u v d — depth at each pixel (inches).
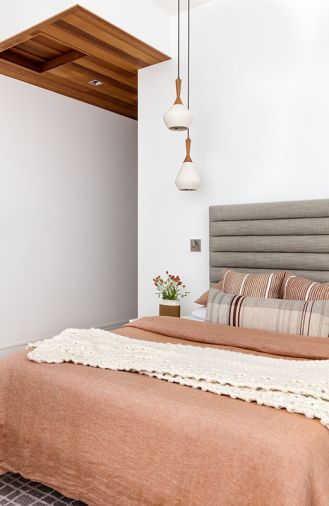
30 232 178.4
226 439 54.4
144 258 156.5
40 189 181.8
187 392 65.4
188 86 144.8
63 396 70.7
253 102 132.1
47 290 185.6
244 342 91.1
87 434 66.2
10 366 81.1
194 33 143.6
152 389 66.5
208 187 141.3
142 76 156.9
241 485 52.0
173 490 56.6
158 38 143.1
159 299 153.1
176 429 58.1
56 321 189.6
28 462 74.3
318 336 94.0
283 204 123.8
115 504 62.3
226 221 135.0
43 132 182.5
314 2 121.4
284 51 126.6
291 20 125.3
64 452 68.7
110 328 213.8
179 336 100.1
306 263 120.3
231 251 134.4
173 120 117.3
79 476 66.8
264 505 50.1
